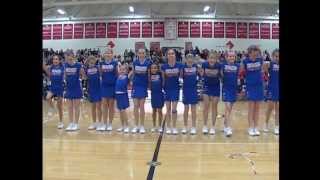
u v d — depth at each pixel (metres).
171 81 7.13
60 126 8.00
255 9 15.98
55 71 7.87
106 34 16.58
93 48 16.72
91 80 7.61
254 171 4.43
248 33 16.25
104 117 7.66
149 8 16.05
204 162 4.92
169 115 7.26
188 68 7.05
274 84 7.23
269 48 16.33
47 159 5.08
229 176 4.20
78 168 4.57
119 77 7.33
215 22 16.20
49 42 17.06
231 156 5.29
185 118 7.26
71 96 7.68
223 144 6.22
